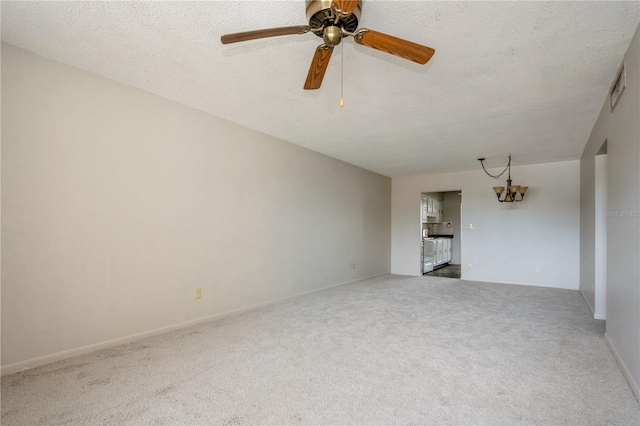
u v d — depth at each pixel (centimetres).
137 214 298
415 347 288
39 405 192
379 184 711
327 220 549
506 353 275
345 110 344
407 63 246
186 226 337
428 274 741
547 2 178
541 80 271
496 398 204
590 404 197
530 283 597
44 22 203
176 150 329
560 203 578
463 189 670
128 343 289
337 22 172
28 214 237
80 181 263
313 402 198
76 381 221
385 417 184
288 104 330
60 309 252
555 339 308
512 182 616
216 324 348
